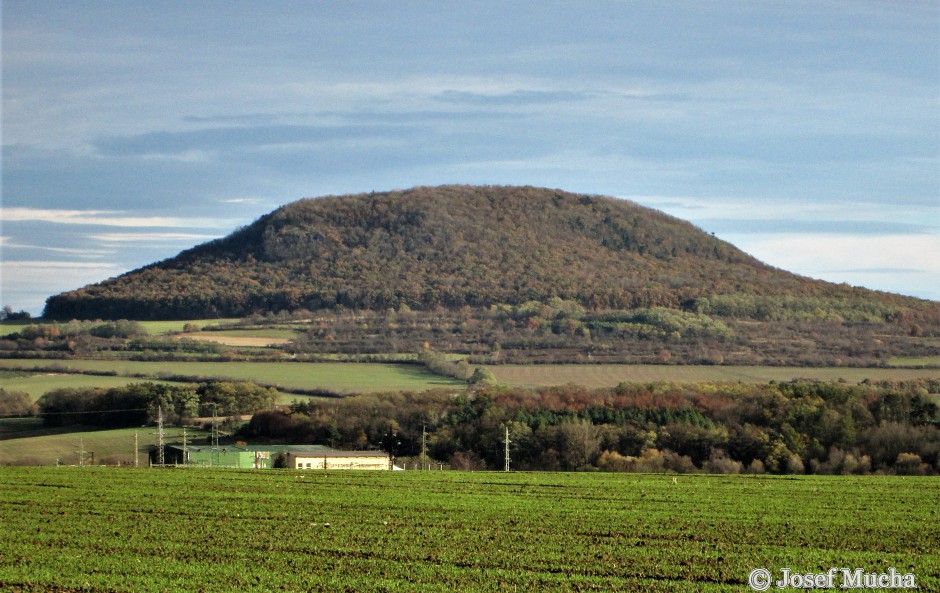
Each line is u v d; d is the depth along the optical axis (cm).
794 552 5594
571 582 4872
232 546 5694
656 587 4797
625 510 7106
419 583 4825
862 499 7744
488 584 4819
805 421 13225
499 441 13750
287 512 6931
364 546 5700
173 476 9156
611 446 13675
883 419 13375
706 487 8525
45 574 4997
